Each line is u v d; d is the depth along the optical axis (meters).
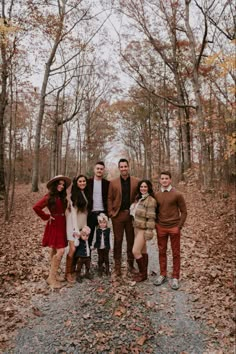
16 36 8.42
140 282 5.14
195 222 9.38
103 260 5.34
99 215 5.30
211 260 6.14
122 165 5.20
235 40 6.10
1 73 9.83
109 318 4.05
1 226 8.58
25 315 4.12
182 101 17.61
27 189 19.91
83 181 5.22
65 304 4.40
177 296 4.67
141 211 5.02
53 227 4.92
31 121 33.56
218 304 4.41
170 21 15.20
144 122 26.83
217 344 3.56
